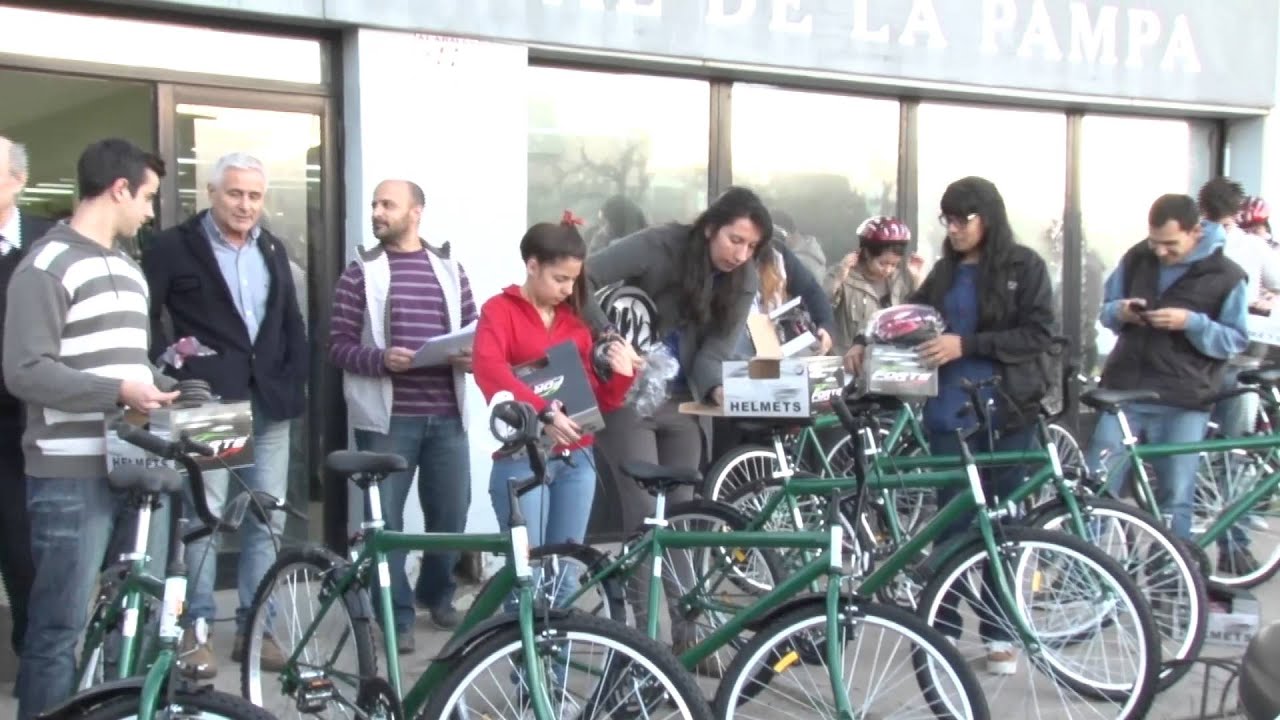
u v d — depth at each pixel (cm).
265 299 477
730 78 688
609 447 461
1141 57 766
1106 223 809
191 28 547
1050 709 427
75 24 525
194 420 359
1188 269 531
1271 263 672
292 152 575
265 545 472
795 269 580
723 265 460
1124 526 434
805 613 348
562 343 405
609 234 668
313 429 584
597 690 334
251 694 402
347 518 586
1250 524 566
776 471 498
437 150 583
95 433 359
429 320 500
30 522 380
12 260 408
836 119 725
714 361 470
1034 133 782
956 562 406
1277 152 822
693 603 410
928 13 703
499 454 398
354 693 364
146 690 274
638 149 671
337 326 501
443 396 500
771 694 367
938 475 418
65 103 530
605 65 652
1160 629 432
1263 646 332
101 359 357
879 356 456
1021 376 458
